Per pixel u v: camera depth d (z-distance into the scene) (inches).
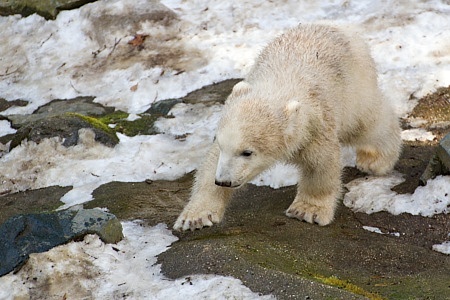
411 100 546.0
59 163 497.0
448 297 310.5
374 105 433.1
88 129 515.2
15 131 563.5
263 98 363.9
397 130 454.9
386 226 400.5
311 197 402.3
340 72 403.5
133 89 607.2
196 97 585.0
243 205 439.5
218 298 303.0
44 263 337.7
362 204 421.4
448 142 410.9
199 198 384.8
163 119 548.7
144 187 462.0
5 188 482.3
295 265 336.2
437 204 404.8
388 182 446.3
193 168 486.3
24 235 354.6
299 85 378.0
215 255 331.3
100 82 625.9
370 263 353.7
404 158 480.4
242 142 348.2
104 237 358.0
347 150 488.7
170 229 390.0
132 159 499.2
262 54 421.7
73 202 449.4
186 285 317.1
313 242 368.5
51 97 618.8
